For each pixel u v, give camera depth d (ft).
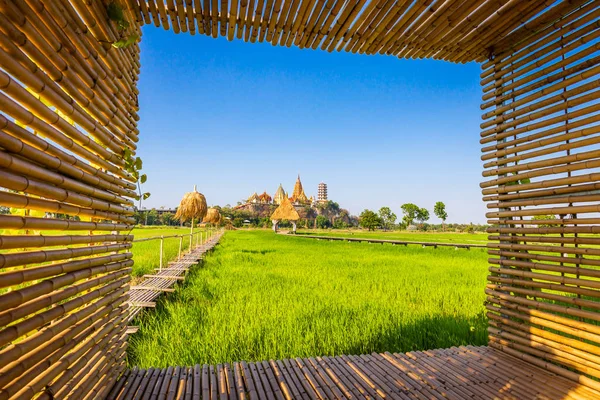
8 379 4.05
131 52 8.58
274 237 100.63
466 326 13.53
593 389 7.93
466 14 8.62
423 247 61.36
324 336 12.50
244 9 8.04
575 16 8.54
